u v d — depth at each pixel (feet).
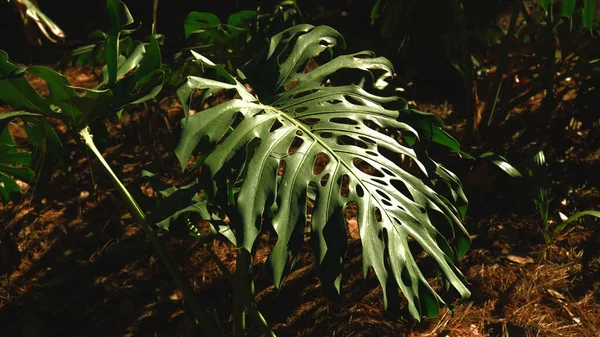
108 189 13.01
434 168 8.39
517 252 11.53
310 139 7.39
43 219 12.14
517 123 14.56
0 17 19.24
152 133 13.56
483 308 10.44
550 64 13.51
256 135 7.24
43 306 10.44
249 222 6.68
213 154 6.98
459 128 14.51
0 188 10.44
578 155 13.79
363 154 7.36
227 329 10.11
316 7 18.33
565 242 11.77
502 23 17.07
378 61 8.90
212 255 8.55
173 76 10.35
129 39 10.51
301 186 6.92
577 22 12.96
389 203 7.27
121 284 10.89
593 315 10.31
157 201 8.32
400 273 6.80
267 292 10.73
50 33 11.94
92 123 9.14
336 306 10.44
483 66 15.26
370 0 18.52
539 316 10.28
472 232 12.01
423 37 16.35
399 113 8.18
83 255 11.49
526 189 12.89
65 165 9.61
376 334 9.96
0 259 10.78
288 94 8.21
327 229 6.75
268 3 12.69
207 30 11.07
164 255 8.48
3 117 8.14
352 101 9.26
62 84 7.92
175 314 10.34
